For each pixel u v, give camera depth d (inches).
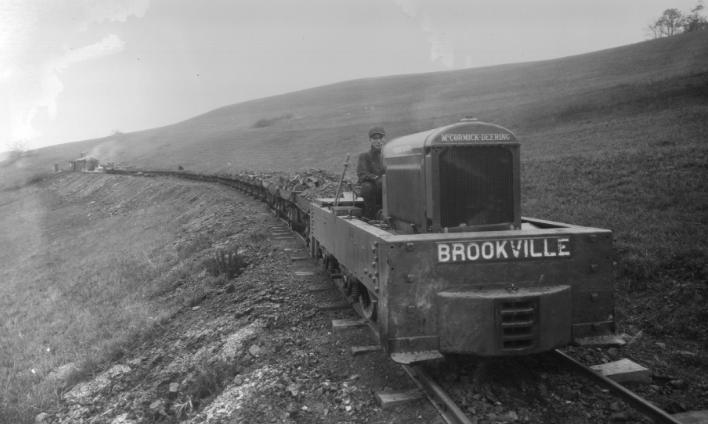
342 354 219.9
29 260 1107.9
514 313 166.2
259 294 316.5
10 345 489.1
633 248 299.0
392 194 232.4
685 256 274.8
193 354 272.8
